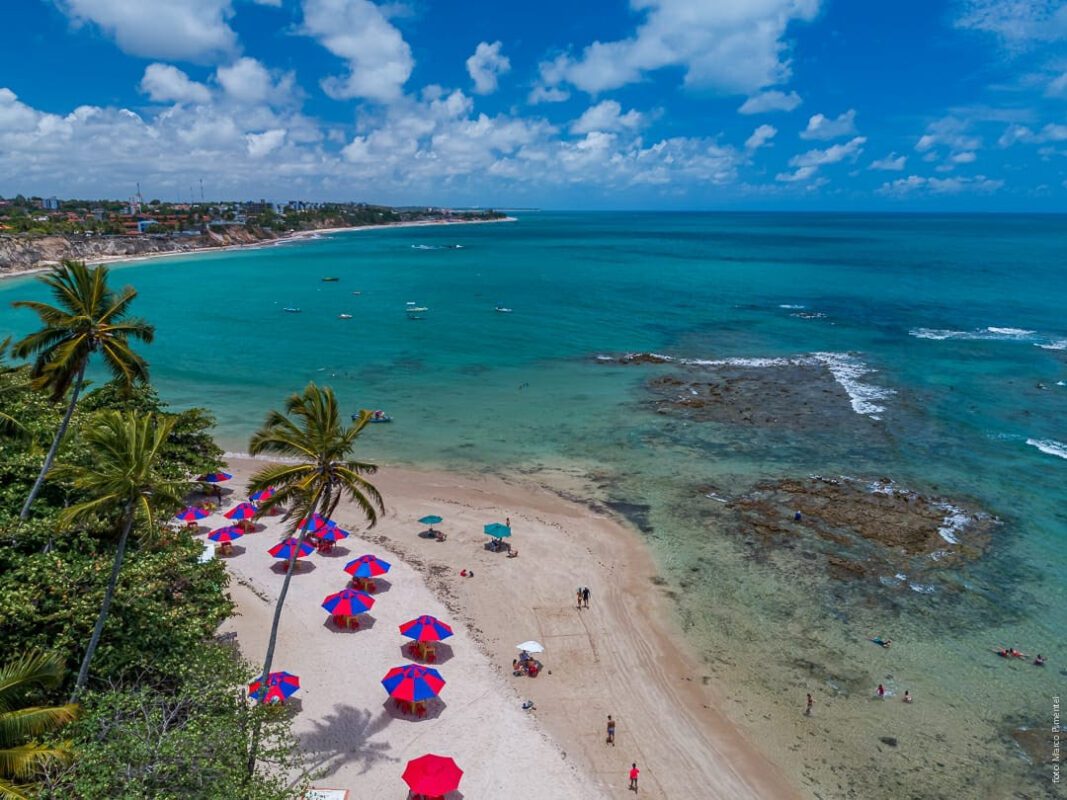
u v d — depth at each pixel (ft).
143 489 72.64
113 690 67.87
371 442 197.36
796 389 243.40
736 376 260.62
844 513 153.38
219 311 412.36
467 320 379.55
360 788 81.82
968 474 172.96
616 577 130.21
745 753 89.92
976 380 252.83
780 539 143.33
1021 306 401.08
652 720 95.40
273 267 652.89
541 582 128.57
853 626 115.75
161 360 290.56
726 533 146.10
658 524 150.20
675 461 183.42
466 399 237.45
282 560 134.00
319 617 116.26
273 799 64.34
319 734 90.02
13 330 346.74
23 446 109.60
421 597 122.83
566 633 114.01
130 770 59.36
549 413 222.48
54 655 61.72
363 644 109.40
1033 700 98.99
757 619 117.80
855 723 95.04
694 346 311.06
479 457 187.11
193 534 140.56
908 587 126.31
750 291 467.93
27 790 54.08
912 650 109.70
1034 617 117.60
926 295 442.91
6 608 69.97
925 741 91.81
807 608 120.67
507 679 102.58
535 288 498.28
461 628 114.52
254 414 222.89
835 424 208.85
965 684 102.22
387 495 164.14
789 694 100.53
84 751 58.44
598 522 151.33
